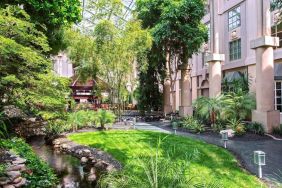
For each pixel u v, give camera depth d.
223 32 20.66
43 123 12.74
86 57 16.47
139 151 8.77
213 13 16.75
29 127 12.20
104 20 15.74
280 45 15.23
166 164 3.79
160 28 17.64
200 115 14.95
